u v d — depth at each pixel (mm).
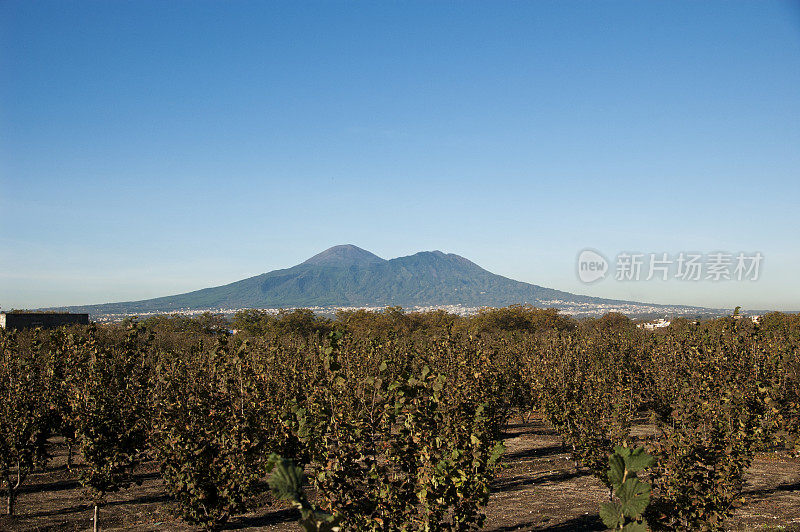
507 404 27266
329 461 8961
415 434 9102
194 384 12844
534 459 21688
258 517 14891
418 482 8922
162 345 32188
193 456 11539
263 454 14000
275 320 81375
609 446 15930
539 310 97188
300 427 9445
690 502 9930
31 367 17281
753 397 15031
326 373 14289
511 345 35250
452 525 9094
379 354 22469
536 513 14547
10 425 15344
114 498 17078
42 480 19422
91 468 12984
